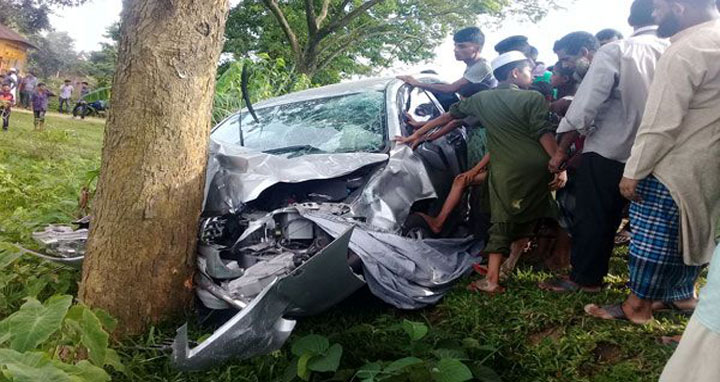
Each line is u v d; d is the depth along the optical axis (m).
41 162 8.16
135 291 3.19
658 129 2.72
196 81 3.22
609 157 3.43
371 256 3.47
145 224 3.16
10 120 16.38
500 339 3.22
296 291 2.84
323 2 15.65
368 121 4.54
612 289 3.81
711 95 2.69
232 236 3.62
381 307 3.73
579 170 3.61
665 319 3.26
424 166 4.26
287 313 3.02
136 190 3.13
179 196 3.22
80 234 4.12
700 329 1.81
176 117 3.17
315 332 3.39
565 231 4.33
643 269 3.02
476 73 4.92
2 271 3.94
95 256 3.21
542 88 4.77
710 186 2.75
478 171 4.36
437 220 4.28
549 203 3.87
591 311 3.38
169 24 3.11
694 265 2.93
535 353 3.06
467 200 4.62
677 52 2.69
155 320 3.26
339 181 4.00
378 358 3.06
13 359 2.18
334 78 17.73
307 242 3.51
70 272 4.01
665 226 2.90
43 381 2.08
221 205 3.57
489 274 3.82
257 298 2.74
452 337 3.22
